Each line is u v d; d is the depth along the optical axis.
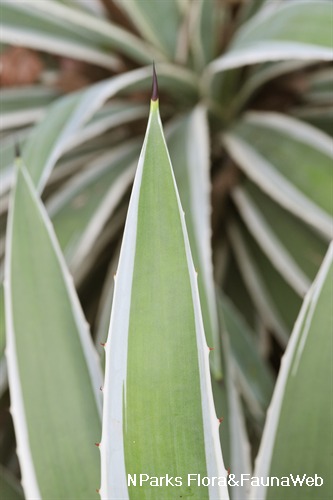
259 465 0.54
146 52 0.85
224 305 0.72
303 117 0.88
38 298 0.57
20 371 0.56
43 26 0.84
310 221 0.71
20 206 0.57
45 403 0.56
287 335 0.79
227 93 0.84
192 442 0.50
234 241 0.86
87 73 0.91
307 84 0.86
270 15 0.73
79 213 0.77
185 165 0.74
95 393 0.57
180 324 0.49
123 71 0.89
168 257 0.49
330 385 0.53
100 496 0.53
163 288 0.49
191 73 0.82
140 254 0.49
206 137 0.76
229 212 0.88
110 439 0.51
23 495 0.61
